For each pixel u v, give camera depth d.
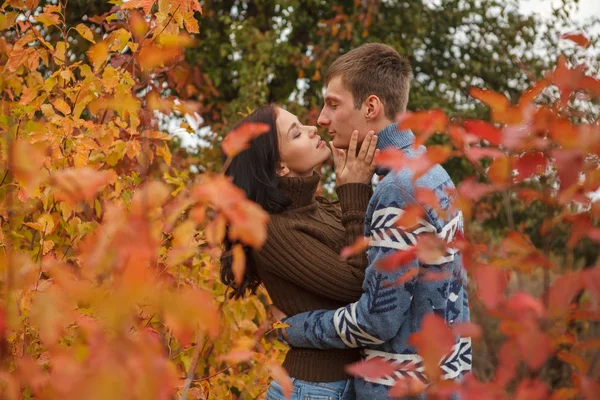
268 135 1.90
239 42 5.68
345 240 1.80
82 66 1.91
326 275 1.76
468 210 0.97
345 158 1.91
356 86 1.88
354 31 6.03
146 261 0.88
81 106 1.88
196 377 2.29
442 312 1.63
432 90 6.64
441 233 1.58
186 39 1.04
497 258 0.96
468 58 6.77
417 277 1.60
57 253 1.83
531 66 6.41
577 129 0.87
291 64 6.10
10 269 1.18
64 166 1.77
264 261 1.83
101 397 0.83
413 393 0.99
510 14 6.67
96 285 1.31
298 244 1.80
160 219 1.40
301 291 1.84
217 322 0.88
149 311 1.41
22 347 1.41
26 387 1.32
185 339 0.89
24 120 1.90
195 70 4.18
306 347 1.80
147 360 0.88
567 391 0.93
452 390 0.90
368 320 1.61
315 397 1.77
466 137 0.93
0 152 1.59
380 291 1.58
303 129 1.96
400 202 1.59
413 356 1.65
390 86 1.89
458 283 1.70
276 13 6.32
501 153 0.93
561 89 0.92
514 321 0.88
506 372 0.89
